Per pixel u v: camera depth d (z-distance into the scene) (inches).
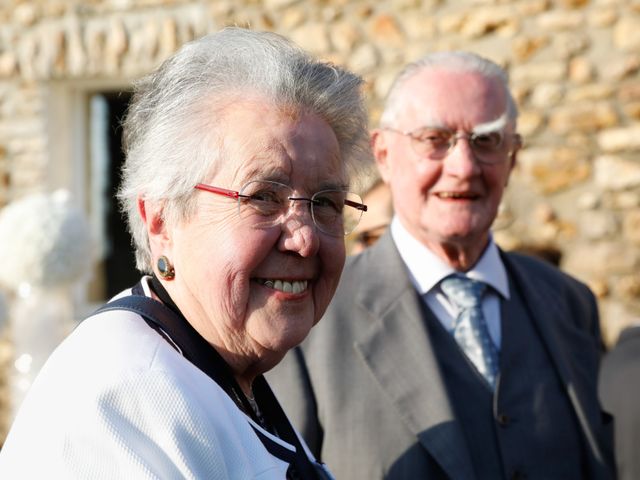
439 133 128.7
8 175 288.5
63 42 279.9
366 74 265.7
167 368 72.9
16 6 283.3
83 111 297.4
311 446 116.9
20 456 69.7
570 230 254.5
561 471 120.2
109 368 71.4
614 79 252.4
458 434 114.2
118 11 277.0
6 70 284.4
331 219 85.1
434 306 128.3
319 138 82.5
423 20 263.1
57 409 70.0
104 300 301.7
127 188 84.5
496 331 128.4
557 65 256.1
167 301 84.4
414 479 112.9
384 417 116.3
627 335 155.6
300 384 119.5
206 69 82.2
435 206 128.4
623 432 145.5
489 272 130.5
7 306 219.8
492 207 130.3
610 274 251.4
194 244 81.0
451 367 122.3
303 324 82.7
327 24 268.2
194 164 80.1
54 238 195.3
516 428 120.0
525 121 257.8
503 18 258.5
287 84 81.6
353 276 129.0
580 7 254.8
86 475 66.9
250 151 79.7
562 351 128.0
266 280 81.3
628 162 251.0
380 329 122.2
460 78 131.0
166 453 69.0
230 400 77.5
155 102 83.1
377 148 143.1
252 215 79.7
